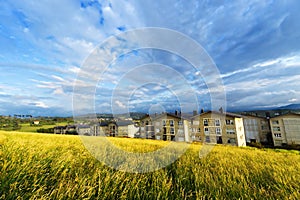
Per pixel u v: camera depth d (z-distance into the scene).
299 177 2.56
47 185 1.72
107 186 1.78
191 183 2.16
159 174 2.34
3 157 2.26
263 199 1.81
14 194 1.45
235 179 2.28
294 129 34.59
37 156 2.51
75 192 1.56
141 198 1.67
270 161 4.18
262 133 39.97
